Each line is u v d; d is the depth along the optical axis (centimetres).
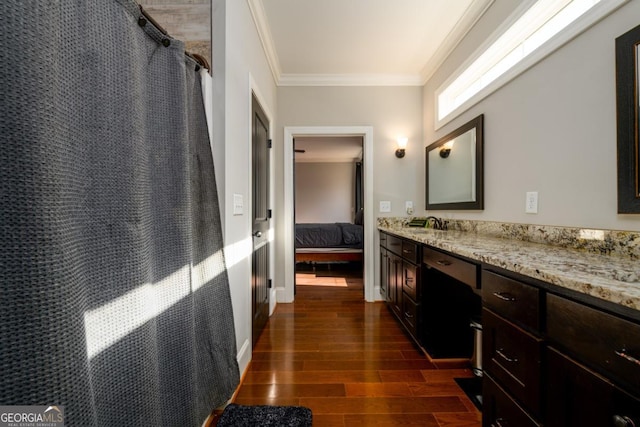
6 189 52
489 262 106
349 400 150
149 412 85
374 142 315
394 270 249
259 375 173
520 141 163
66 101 65
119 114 80
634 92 100
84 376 61
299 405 145
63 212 61
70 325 59
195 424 107
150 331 88
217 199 134
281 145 312
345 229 469
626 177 103
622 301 57
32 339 54
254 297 210
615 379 60
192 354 108
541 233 145
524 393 87
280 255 312
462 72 227
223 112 147
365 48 257
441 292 189
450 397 152
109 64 78
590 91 119
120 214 80
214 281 131
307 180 735
